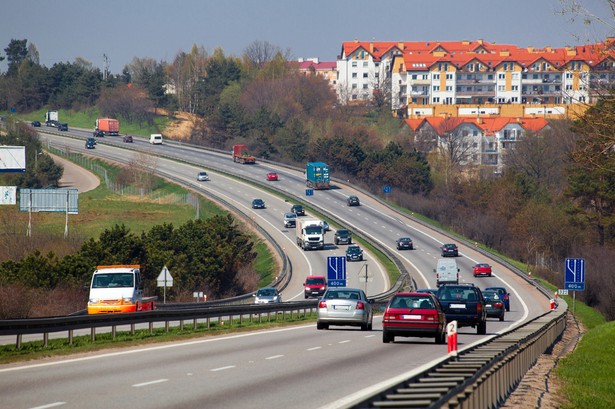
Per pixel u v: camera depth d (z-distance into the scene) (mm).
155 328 111938
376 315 174500
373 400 34375
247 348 83938
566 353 104938
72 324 84000
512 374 60719
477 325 107750
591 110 100188
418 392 37406
